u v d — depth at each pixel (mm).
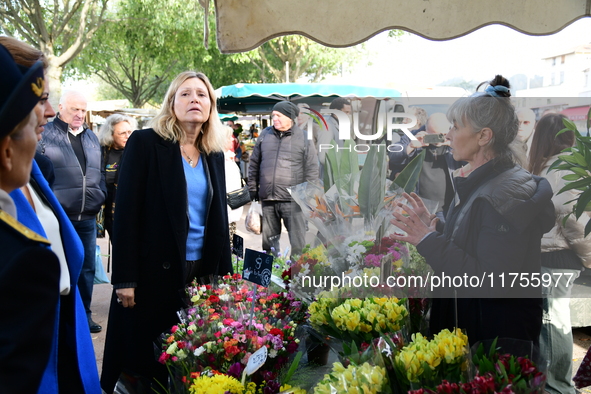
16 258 860
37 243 918
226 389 1569
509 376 1403
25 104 864
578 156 1531
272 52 18109
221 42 2322
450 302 1848
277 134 5109
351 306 1729
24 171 972
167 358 1849
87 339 1799
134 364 2301
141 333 2309
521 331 1744
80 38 14586
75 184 3732
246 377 1689
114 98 34500
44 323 876
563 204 1559
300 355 1806
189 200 2404
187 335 1930
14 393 817
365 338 1719
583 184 1540
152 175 2311
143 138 2338
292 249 1724
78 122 3820
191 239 2418
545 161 1550
